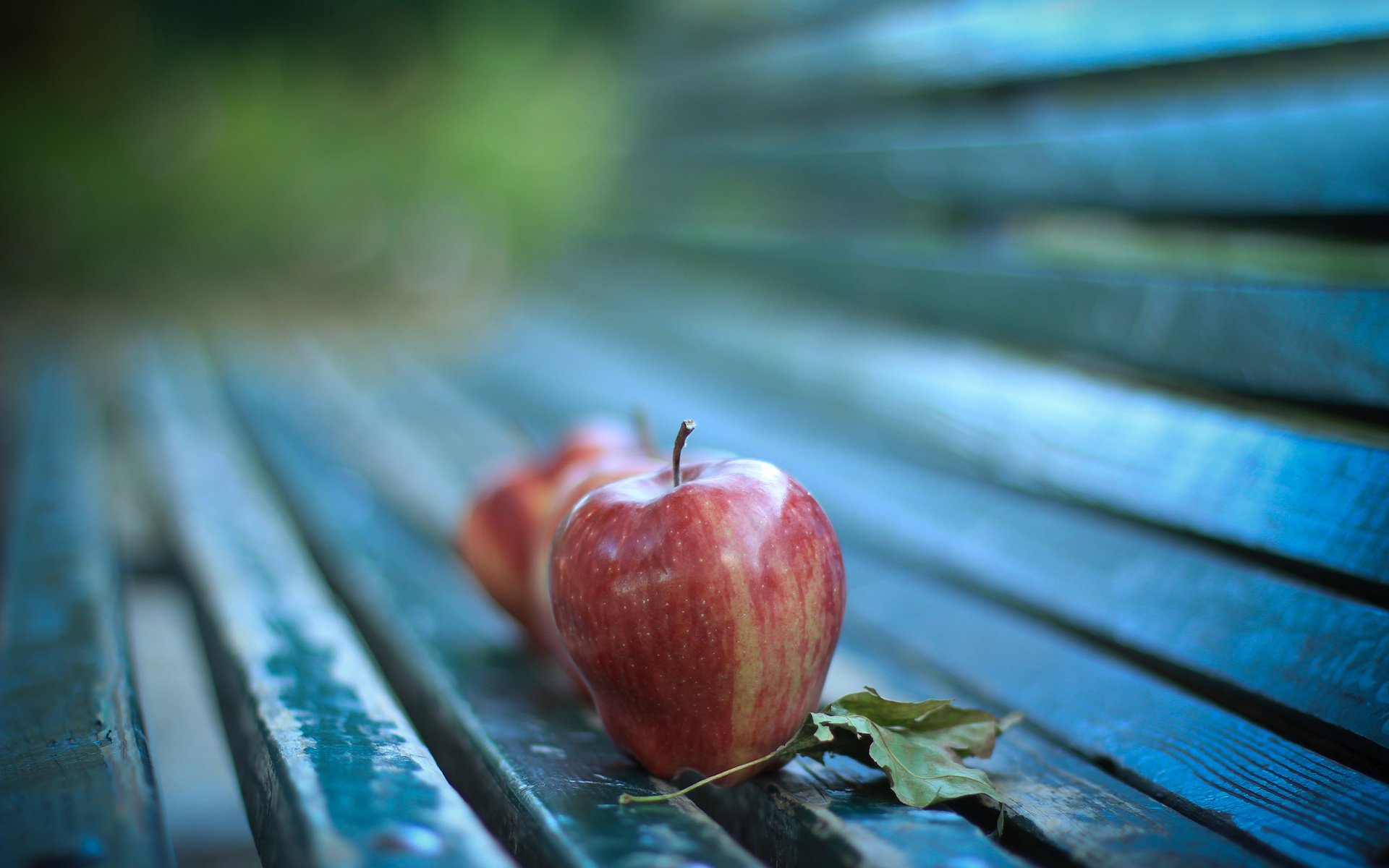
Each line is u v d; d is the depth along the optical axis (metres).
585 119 3.23
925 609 0.64
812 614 0.46
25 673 0.52
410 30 3.73
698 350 1.25
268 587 0.63
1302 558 0.54
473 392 1.36
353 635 0.57
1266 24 0.74
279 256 3.47
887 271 1.04
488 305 2.70
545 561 0.54
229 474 0.91
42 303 2.72
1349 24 0.70
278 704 0.49
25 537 0.71
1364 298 0.61
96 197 3.40
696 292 1.43
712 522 0.45
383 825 0.40
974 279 0.90
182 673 1.02
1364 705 0.48
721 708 0.45
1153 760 0.48
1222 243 0.97
